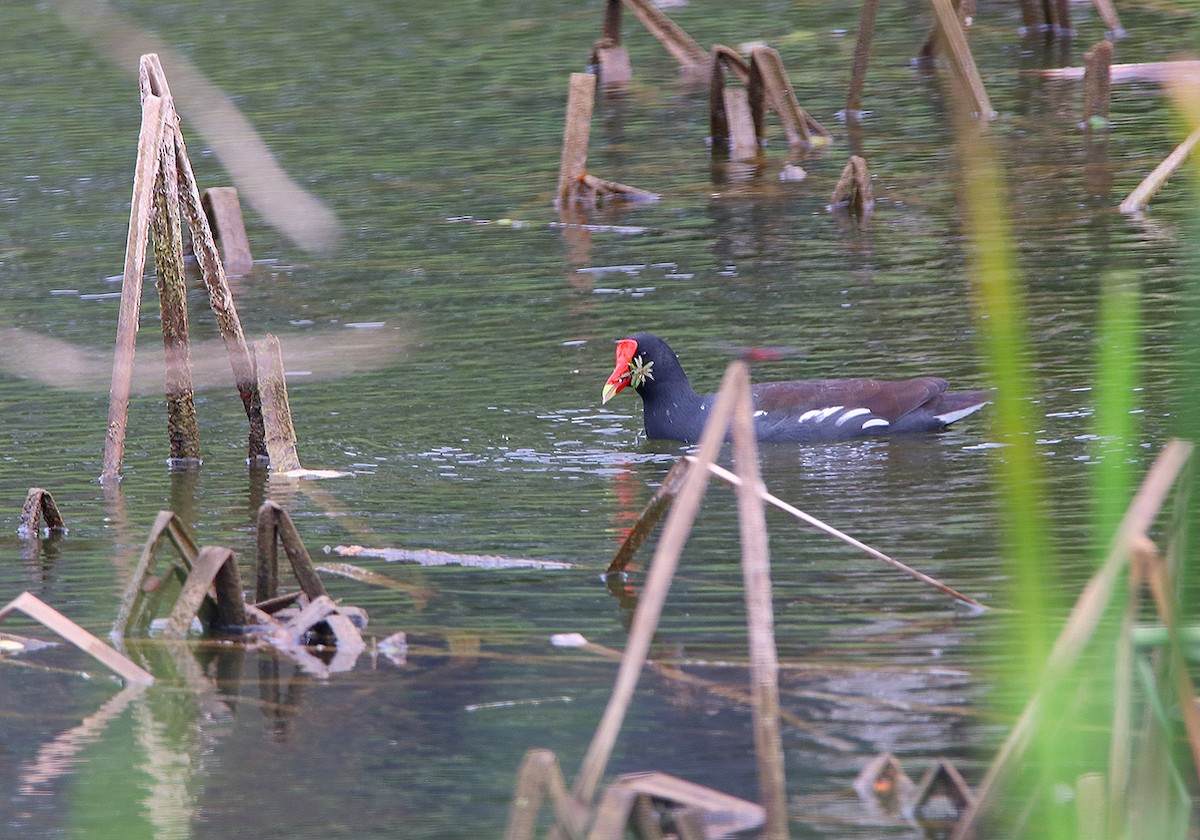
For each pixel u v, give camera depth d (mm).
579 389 16703
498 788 8172
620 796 6461
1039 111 28625
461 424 15797
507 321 19016
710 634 10211
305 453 15102
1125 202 21953
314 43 36625
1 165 27703
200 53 35344
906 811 7688
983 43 34844
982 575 11031
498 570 11711
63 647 10492
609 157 27922
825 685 9266
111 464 14562
